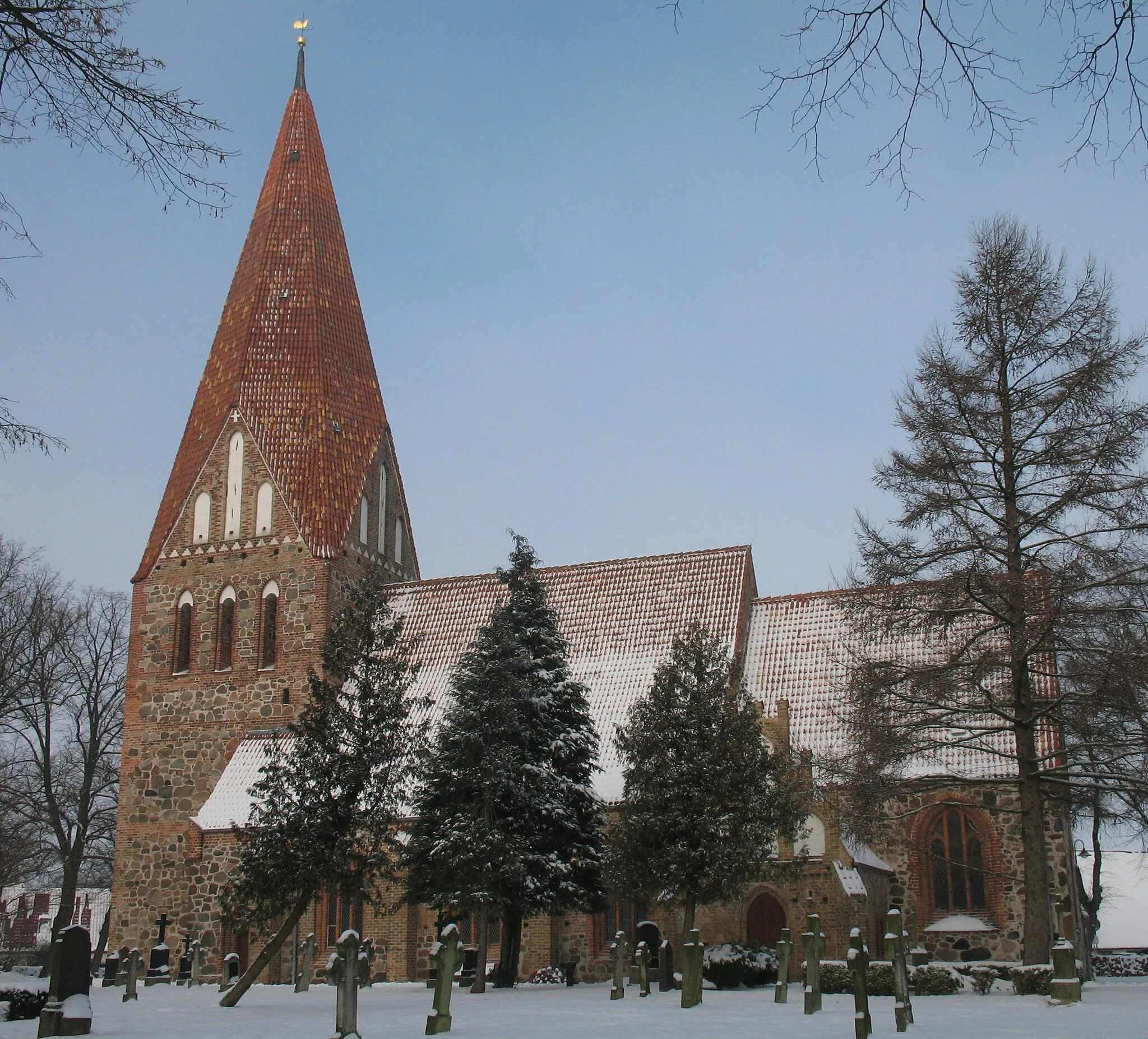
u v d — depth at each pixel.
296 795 41.38
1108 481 32.72
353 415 60.50
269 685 55.16
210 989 42.38
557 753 40.31
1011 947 42.06
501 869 37.16
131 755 56.16
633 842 37.88
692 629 43.09
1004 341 34.53
